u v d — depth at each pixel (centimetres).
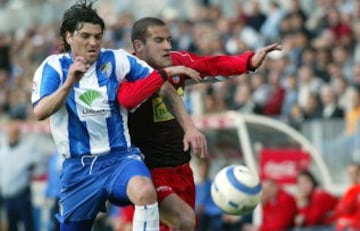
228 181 2712
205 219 4919
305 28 6725
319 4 7219
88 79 2538
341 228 4506
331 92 5838
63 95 2403
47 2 9619
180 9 8644
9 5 10281
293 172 5122
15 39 9325
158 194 2770
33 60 8812
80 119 2534
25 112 7369
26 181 5819
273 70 6344
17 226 5881
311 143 5597
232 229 4919
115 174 2530
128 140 2580
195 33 7406
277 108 6069
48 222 5706
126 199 2509
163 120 2820
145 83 2520
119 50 2606
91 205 2588
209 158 5216
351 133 5488
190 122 2592
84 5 2539
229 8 8138
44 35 9094
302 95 6019
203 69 2802
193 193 2902
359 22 6638
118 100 2544
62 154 2578
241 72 2780
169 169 2844
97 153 2547
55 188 5291
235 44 6956
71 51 2548
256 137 5206
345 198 4516
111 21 8731
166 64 2755
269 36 6894
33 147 5850
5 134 5869
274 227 4728
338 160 5491
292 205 4741
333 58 6269
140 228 2452
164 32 2762
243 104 6247
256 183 2717
